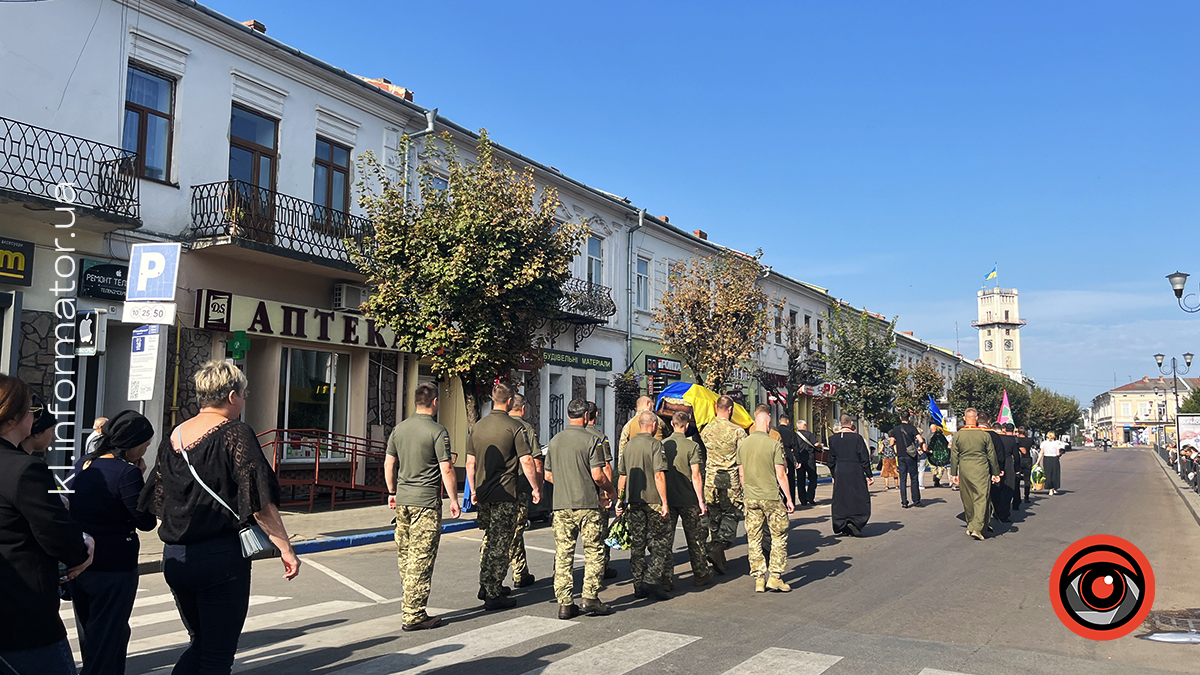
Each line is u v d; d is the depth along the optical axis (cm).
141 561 937
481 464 747
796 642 618
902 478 1744
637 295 2809
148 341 977
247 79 1542
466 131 1984
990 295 13350
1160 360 3672
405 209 1449
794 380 3622
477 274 1348
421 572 659
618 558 1079
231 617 377
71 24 1273
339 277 1666
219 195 1459
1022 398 7156
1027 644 617
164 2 1389
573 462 718
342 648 597
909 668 548
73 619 727
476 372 1398
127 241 1337
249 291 1530
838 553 1084
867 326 3475
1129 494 2209
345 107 1742
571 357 2403
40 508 303
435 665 550
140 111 1380
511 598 766
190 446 380
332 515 1412
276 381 1548
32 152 1212
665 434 1063
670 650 592
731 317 2447
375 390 1781
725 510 945
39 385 1232
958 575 920
